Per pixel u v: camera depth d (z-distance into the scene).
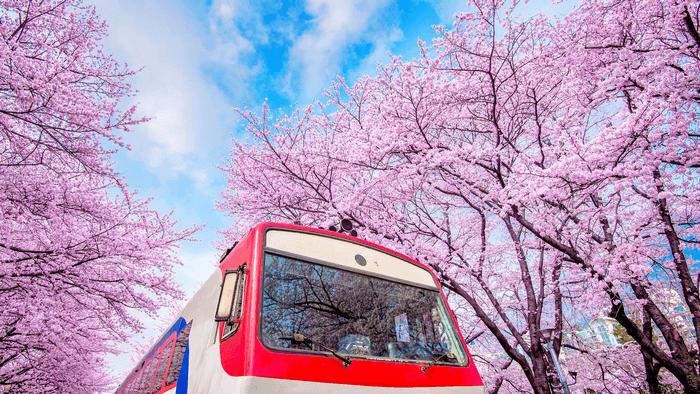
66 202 7.18
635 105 6.41
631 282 6.11
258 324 2.59
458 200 9.80
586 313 7.00
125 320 8.86
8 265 6.49
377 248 3.93
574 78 6.61
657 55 5.91
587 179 4.85
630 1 5.93
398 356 3.08
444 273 8.10
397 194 9.11
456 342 3.57
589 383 9.97
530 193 5.26
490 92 8.14
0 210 6.34
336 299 3.15
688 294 5.70
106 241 7.21
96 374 17.27
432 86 7.05
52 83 5.61
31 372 11.81
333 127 9.84
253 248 3.12
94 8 7.09
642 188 6.44
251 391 2.23
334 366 2.62
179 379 3.57
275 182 9.73
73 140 6.65
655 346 5.82
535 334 7.52
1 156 6.95
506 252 9.78
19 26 6.43
